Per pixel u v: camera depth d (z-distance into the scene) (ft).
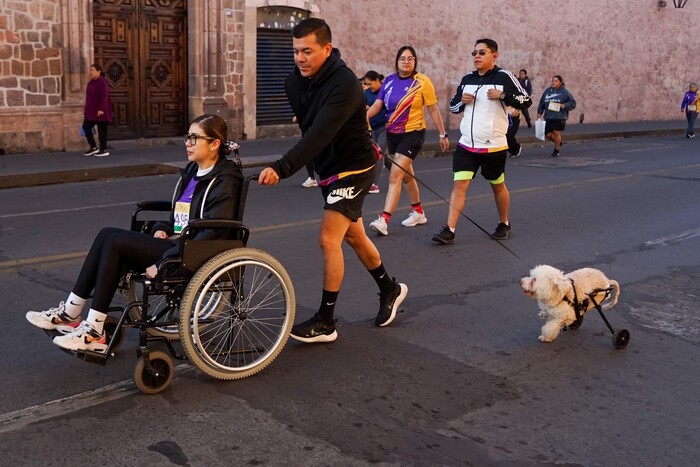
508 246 27.55
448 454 12.42
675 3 107.24
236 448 12.32
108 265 14.23
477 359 16.67
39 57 49.55
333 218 16.52
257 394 14.40
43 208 33.14
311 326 16.88
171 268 14.24
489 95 26.05
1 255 24.17
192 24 57.47
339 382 15.10
